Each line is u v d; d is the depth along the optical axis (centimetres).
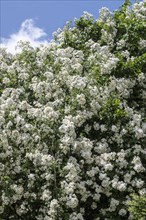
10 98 1241
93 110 1249
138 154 1215
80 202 1177
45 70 1379
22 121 1199
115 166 1188
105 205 1206
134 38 1469
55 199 1111
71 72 1333
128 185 1188
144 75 1385
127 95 1316
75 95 1248
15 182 1190
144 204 1002
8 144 1192
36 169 1185
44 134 1204
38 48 1473
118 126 1246
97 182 1207
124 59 1441
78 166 1162
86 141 1191
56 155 1194
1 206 1166
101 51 1385
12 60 1503
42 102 1294
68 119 1196
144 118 1311
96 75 1311
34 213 1180
